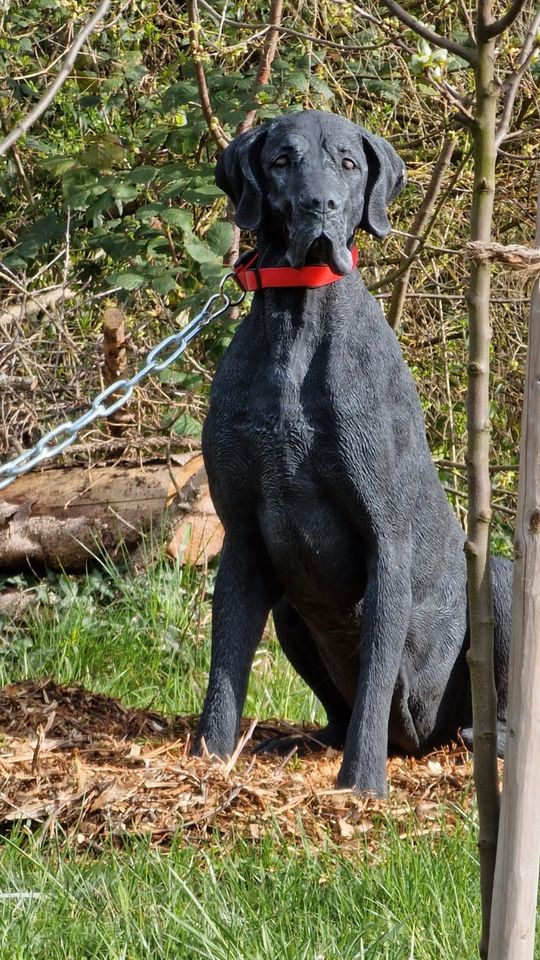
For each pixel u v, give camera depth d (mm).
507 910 2705
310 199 4633
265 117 8203
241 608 5273
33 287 10586
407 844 4312
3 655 7996
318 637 5570
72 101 10375
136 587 8398
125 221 8375
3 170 10688
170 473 8328
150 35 9734
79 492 8555
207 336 8102
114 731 5816
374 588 5043
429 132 10031
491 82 2736
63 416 9141
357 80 9734
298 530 5055
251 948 3479
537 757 2674
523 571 2652
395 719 5660
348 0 7977
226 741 5191
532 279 2633
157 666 7883
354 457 4918
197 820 4570
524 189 10219
